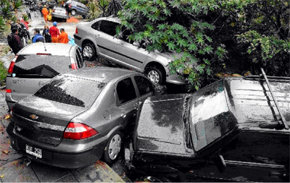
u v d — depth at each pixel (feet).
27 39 40.73
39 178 12.58
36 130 11.91
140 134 12.71
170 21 23.07
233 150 10.71
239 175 10.72
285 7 23.57
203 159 10.96
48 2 86.38
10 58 31.30
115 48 27.30
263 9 23.79
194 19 23.00
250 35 22.38
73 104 12.72
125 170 14.07
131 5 21.58
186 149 11.56
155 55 24.81
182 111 14.49
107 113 13.29
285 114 11.51
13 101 16.55
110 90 13.96
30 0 81.56
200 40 21.40
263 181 10.62
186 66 21.88
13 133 12.77
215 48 23.43
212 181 11.02
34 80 16.40
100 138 12.58
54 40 34.88
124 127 14.53
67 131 11.44
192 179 11.28
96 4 59.62
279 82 14.37
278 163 10.49
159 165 11.59
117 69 17.24
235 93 13.42
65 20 69.97
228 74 26.48
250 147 10.61
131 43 26.37
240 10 22.98
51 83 14.49
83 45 30.35
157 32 21.75
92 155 12.15
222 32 24.27
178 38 21.74
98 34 28.50
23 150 12.53
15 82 16.43
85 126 11.75
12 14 59.47
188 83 22.81
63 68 17.01
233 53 27.30
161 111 14.51
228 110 12.10
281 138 10.41
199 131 12.26
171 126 13.14
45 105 12.48
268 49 20.81
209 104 13.73
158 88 24.06
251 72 26.17
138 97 16.65
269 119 11.09
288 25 24.02
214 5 21.21
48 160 11.84
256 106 12.07
